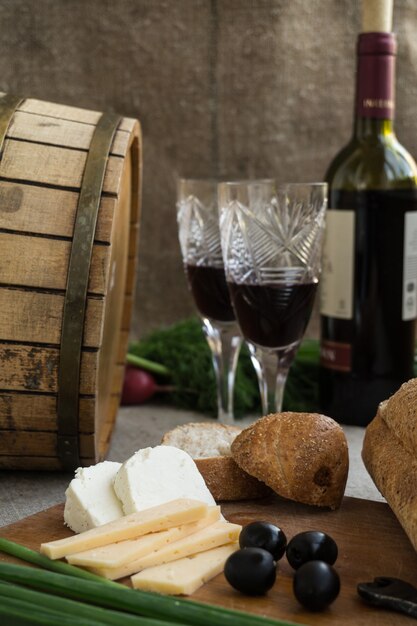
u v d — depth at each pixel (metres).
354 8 1.32
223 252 0.92
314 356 1.09
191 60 1.32
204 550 0.70
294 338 0.91
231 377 1.00
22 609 0.62
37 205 0.81
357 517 0.77
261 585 0.66
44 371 0.81
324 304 1.01
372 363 1.00
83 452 0.85
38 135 0.84
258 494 0.80
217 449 0.84
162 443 0.85
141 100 1.33
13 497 0.84
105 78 1.32
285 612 0.65
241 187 0.89
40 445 0.85
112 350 0.97
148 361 1.12
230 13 1.31
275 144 1.35
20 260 0.81
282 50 1.32
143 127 1.33
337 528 0.75
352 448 0.95
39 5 1.29
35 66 1.30
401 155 0.99
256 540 0.69
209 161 1.35
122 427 1.02
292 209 0.89
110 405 1.00
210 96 1.33
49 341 0.81
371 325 0.99
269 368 0.92
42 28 1.29
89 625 0.60
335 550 0.69
